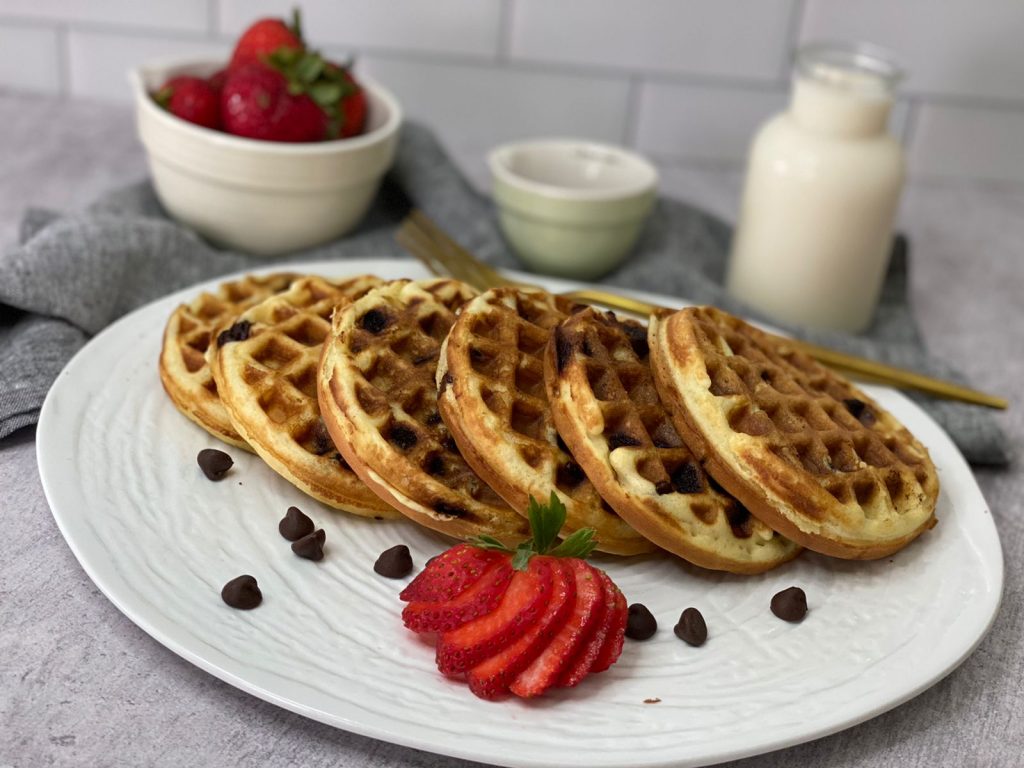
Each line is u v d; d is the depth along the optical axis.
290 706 0.25
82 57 0.60
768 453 0.29
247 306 0.37
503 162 0.48
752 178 0.47
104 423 0.33
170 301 0.38
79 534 0.28
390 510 0.31
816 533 0.30
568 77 0.61
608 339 0.32
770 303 0.48
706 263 0.51
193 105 0.44
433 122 0.62
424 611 0.26
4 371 0.35
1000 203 0.63
